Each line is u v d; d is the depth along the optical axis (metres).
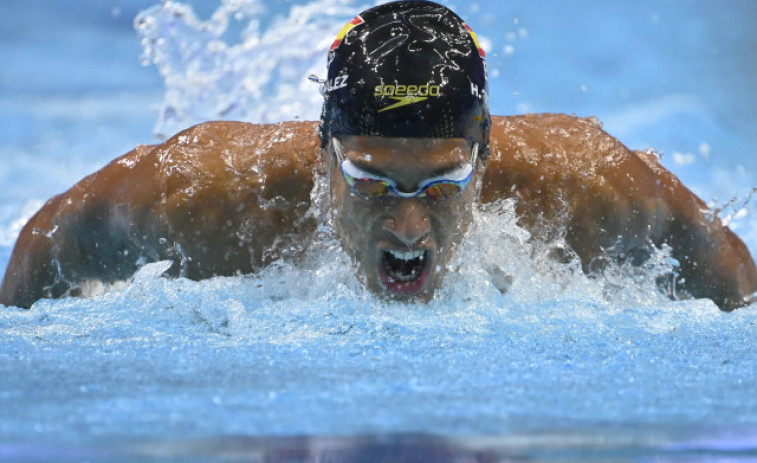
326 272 8.60
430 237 7.96
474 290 8.34
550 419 4.33
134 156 10.00
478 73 8.17
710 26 31.56
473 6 32.47
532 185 9.29
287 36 21.95
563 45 30.12
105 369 5.61
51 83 28.52
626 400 4.79
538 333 7.12
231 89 20.86
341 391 4.92
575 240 9.41
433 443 3.88
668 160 22.39
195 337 7.00
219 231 9.12
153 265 9.20
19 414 4.35
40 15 34.00
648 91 27.00
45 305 8.55
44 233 10.07
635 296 9.48
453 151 7.77
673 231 9.95
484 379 5.34
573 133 9.81
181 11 20.75
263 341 6.80
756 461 3.73
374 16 8.44
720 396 4.92
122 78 29.33
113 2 35.19
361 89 7.78
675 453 3.82
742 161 22.30
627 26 31.42
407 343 6.68
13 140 23.16
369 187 7.72
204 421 4.22
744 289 10.38
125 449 3.76
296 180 9.07
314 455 3.68
